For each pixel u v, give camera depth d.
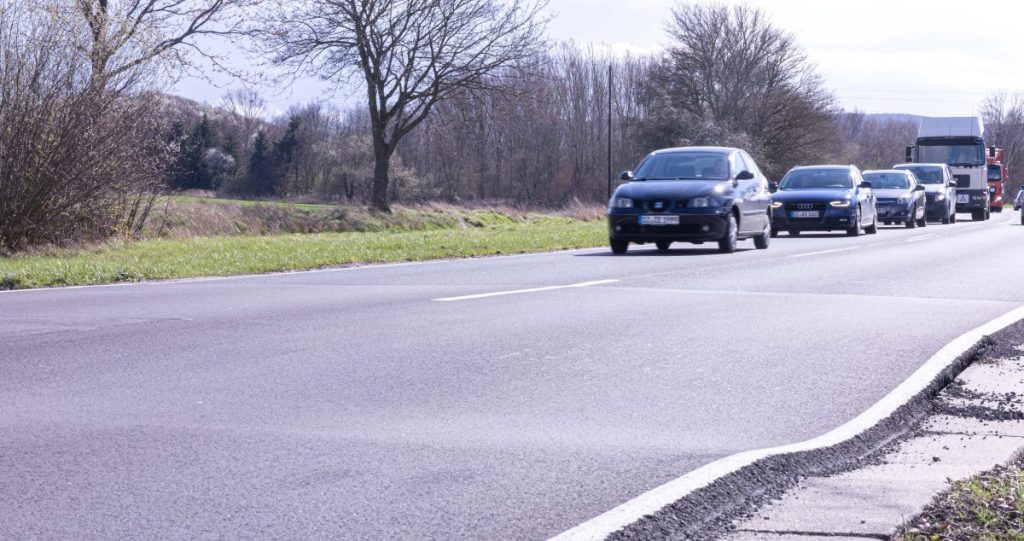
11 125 17.84
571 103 86.75
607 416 5.36
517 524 3.67
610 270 14.09
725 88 70.62
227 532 3.58
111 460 4.47
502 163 86.06
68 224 19.08
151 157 20.53
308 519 3.72
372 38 39.31
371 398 5.76
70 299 10.55
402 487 4.10
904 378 6.39
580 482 4.17
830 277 13.09
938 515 3.76
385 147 40.62
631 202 17.72
